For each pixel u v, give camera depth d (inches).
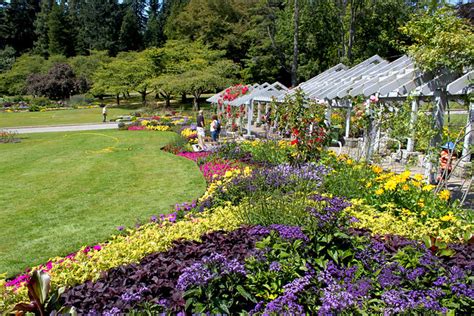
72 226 255.4
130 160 518.3
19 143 759.1
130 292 112.0
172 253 148.7
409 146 424.5
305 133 344.8
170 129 918.4
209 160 458.9
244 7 1803.6
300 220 161.5
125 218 268.5
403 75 316.2
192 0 1899.6
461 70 292.4
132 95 2342.5
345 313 99.7
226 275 113.3
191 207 254.8
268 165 382.3
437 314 98.0
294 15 1286.9
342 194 241.0
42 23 2684.5
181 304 109.2
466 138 335.9
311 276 116.9
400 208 209.9
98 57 2241.6
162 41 2679.6
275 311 101.9
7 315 106.7
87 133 905.5
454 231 170.9
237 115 722.8
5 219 275.1
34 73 2132.1
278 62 1528.1
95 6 2738.7
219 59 1680.6
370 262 128.0
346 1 1218.6
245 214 192.1
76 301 115.3
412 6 1167.0
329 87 506.6
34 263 198.5
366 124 360.5
